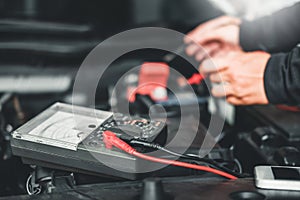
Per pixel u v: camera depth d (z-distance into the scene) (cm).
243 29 114
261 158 89
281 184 67
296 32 113
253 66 101
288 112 105
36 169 79
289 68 95
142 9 129
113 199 65
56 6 126
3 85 121
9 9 125
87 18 128
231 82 104
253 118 107
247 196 65
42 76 124
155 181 62
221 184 69
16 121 108
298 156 85
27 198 66
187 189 67
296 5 114
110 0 127
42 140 75
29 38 126
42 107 117
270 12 122
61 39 127
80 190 68
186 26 129
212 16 129
